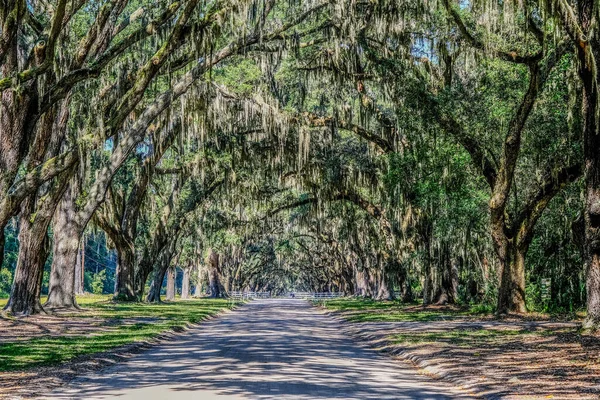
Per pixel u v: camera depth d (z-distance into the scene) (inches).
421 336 810.8
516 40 1026.1
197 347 719.1
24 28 1055.0
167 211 1895.9
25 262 1194.0
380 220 1836.9
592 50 702.5
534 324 946.7
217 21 928.9
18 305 1191.6
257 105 1358.3
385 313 1444.4
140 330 900.6
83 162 1054.4
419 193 1353.3
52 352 633.0
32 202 1200.8
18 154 839.7
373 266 2711.6
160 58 913.5
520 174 1252.5
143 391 414.0
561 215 1283.2
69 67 944.3
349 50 1274.6
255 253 3865.7
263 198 1923.0
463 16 1088.2
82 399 386.3
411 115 1184.8
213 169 1696.6
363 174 1652.3
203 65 978.1
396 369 545.6
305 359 597.9
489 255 1654.8
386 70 1248.2
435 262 1658.5
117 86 1173.7
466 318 1158.3
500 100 1127.6
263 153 1646.2
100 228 1828.2
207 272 3373.5
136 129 1001.5
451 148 1210.0
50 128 1109.1
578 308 1331.2
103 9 940.6
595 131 705.6
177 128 1514.5
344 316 1450.5
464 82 1256.2
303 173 1641.2
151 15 1063.6
